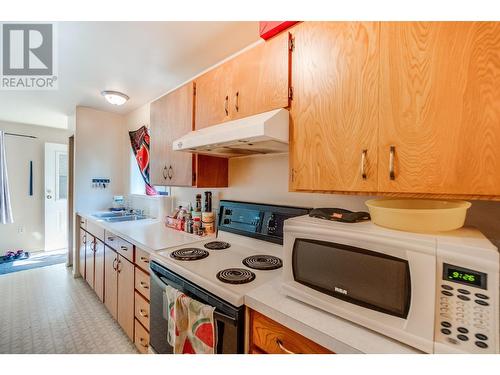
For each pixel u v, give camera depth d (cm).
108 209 333
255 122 108
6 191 381
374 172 86
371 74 87
